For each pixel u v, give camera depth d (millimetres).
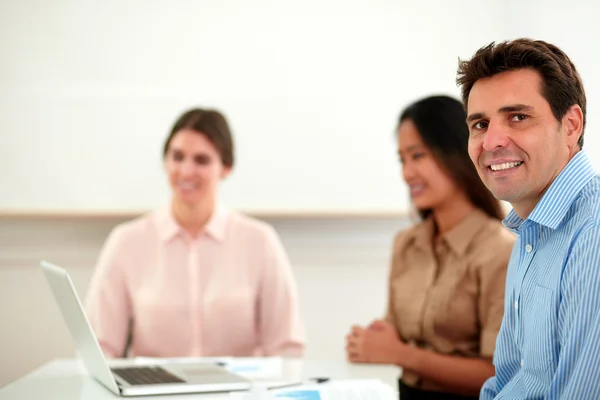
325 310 3125
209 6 3096
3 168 3020
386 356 1908
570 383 1132
